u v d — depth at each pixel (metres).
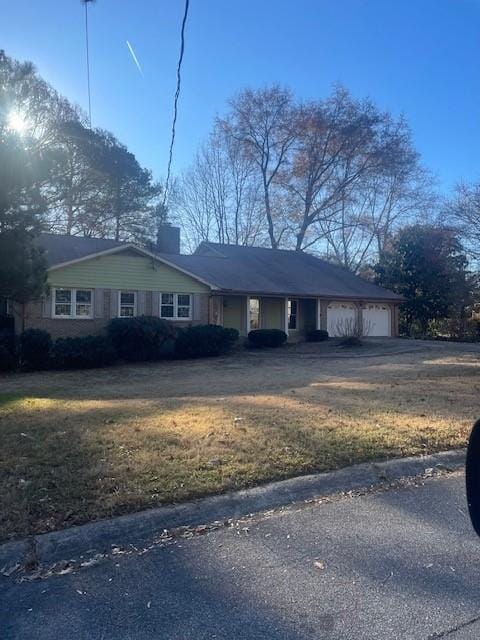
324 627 2.91
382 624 2.94
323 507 4.70
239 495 4.71
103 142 34.97
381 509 4.66
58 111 26.80
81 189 35.53
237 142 43.28
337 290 29.30
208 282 24.00
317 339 27.48
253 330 25.58
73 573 3.50
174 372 17.02
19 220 11.52
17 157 10.71
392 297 30.95
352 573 3.50
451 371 15.11
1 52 11.01
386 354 21.64
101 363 19.03
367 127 40.94
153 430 6.62
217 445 5.98
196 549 3.84
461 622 2.97
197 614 3.03
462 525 4.30
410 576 3.46
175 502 4.49
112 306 22.00
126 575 3.47
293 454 5.77
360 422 7.38
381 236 44.06
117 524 4.05
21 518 4.05
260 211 44.00
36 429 6.72
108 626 2.92
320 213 42.81
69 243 23.55
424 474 5.71
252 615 3.02
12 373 17.48
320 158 41.66
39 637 2.82
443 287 35.62
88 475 4.91
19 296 12.44
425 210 42.72
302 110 41.62
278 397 9.79
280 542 3.96
